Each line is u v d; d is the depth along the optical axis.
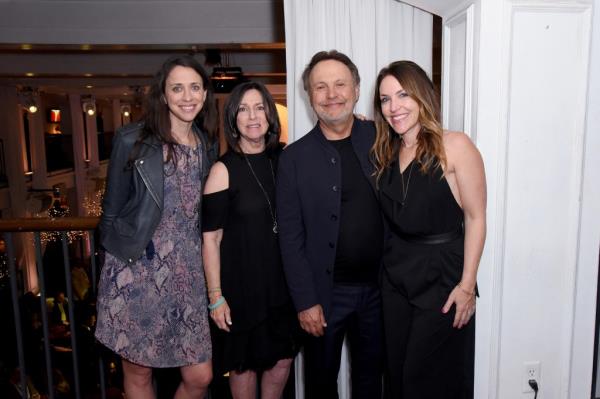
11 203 9.27
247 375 2.15
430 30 2.50
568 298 1.99
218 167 1.92
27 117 10.34
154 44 5.09
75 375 2.38
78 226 2.22
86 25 5.00
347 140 1.96
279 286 2.02
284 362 2.15
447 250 1.74
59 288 7.77
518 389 2.05
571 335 2.00
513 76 1.87
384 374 2.10
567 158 1.91
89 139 13.74
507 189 1.92
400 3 2.48
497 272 1.96
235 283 1.98
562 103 1.89
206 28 5.07
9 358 3.99
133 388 2.03
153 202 1.79
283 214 1.95
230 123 1.93
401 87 1.69
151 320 1.86
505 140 1.88
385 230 1.92
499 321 1.99
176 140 1.84
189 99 1.77
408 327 1.85
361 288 2.00
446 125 2.23
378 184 1.86
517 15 1.83
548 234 1.96
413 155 1.77
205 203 1.90
